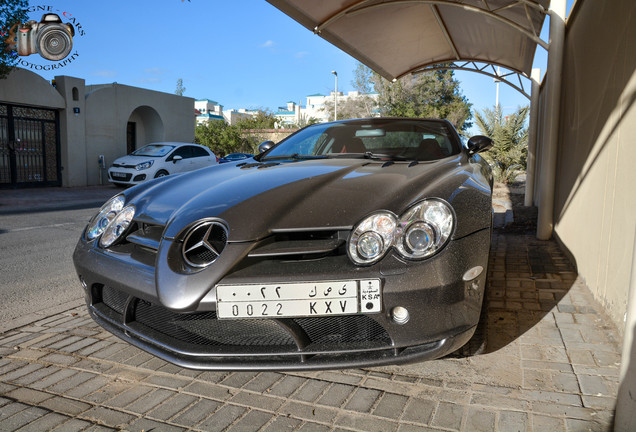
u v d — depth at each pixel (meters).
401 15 7.11
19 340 2.69
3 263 4.70
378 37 7.81
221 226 2.00
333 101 38.50
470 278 1.90
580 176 4.03
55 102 14.49
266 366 1.90
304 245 1.91
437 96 32.16
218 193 2.26
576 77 4.56
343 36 7.39
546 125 5.30
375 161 2.74
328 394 2.03
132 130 18.59
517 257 4.52
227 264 1.89
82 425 1.83
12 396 2.06
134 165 13.22
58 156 14.98
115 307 2.30
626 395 1.59
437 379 2.12
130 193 2.63
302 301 1.85
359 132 3.31
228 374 2.23
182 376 2.22
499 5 5.98
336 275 1.84
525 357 2.33
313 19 6.54
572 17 4.96
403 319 1.85
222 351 1.94
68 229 6.76
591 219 3.49
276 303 1.86
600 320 2.82
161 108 18.64
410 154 2.98
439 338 1.85
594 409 1.86
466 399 1.95
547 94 5.29
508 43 8.08
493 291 3.45
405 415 1.85
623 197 2.73
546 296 3.31
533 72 8.92
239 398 2.01
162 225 2.14
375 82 31.61
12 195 11.95
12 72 13.11
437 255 1.85
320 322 1.94
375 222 1.90
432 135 3.21
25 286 3.90
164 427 1.81
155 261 2.02
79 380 2.20
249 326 1.98
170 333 2.08
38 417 1.88
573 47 4.81
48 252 5.22
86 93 16.02
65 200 10.98
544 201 5.35
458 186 2.14
